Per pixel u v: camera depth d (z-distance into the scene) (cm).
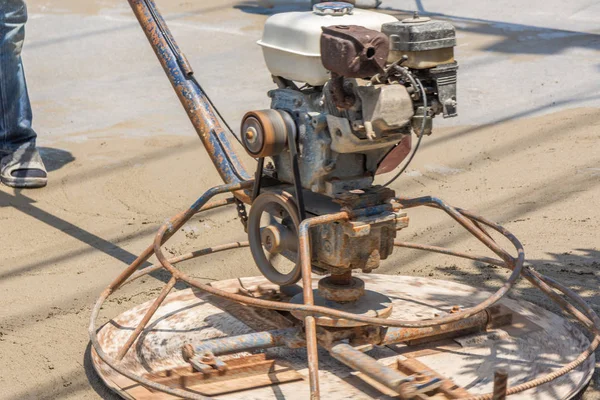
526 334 349
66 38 973
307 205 324
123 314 369
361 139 300
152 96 757
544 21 1027
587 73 791
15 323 377
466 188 538
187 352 312
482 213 500
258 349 329
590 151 593
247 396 301
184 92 380
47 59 884
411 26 290
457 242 464
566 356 332
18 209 518
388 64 303
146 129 664
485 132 639
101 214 511
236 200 374
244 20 1060
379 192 312
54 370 337
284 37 321
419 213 506
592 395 313
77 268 438
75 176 570
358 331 317
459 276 423
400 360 319
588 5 1110
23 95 554
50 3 1155
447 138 629
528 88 748
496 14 1073
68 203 527
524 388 274
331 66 288
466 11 1096
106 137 645
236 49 916
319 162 310
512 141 619
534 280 333
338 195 309
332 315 280
